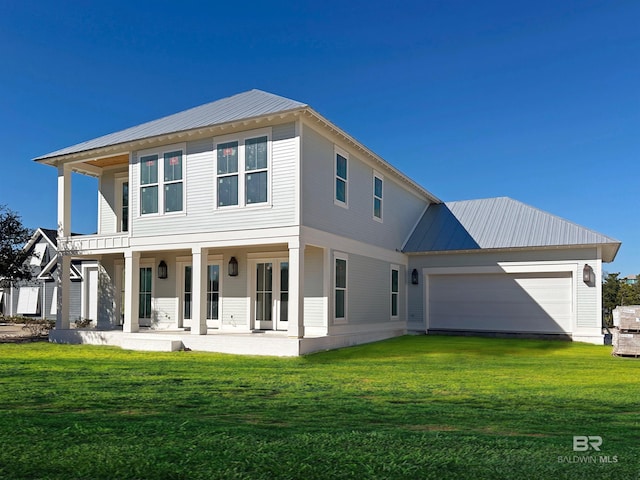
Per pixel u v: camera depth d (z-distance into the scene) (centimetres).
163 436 529
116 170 1870
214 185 1443
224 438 520
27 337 1878
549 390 860
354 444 504
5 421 596
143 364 1155
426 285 2094
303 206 1348
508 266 1955
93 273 2420
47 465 439
